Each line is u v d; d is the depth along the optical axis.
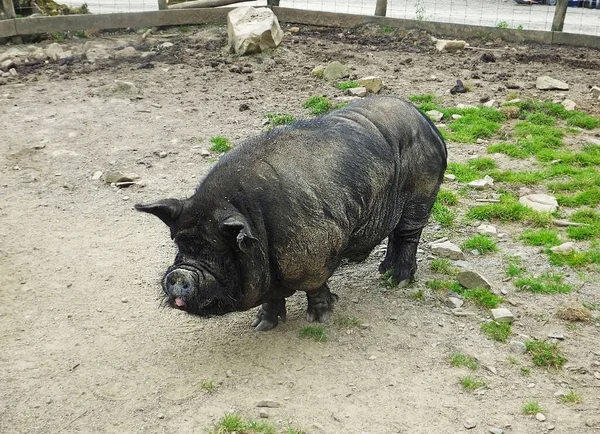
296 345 2.81
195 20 7.01
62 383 2.66
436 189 3.06
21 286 3.17
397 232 3.11
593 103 5.16
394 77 5.69
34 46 6.32
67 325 2.94
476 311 3.01
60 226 3.60
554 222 3.65
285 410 2.53
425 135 2.99
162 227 3.61
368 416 2.51
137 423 2.50
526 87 5.46
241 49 6.07
